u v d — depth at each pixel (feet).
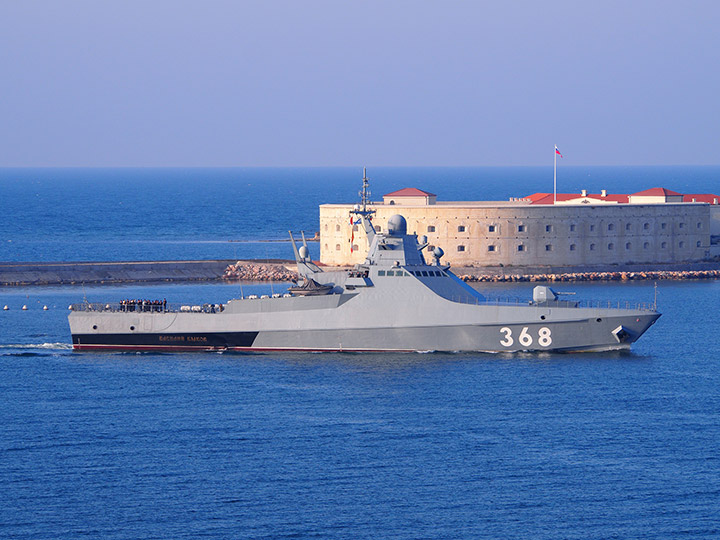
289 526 620.08
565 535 609.42
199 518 630.33
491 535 609.83
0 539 605.73
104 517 632.38
